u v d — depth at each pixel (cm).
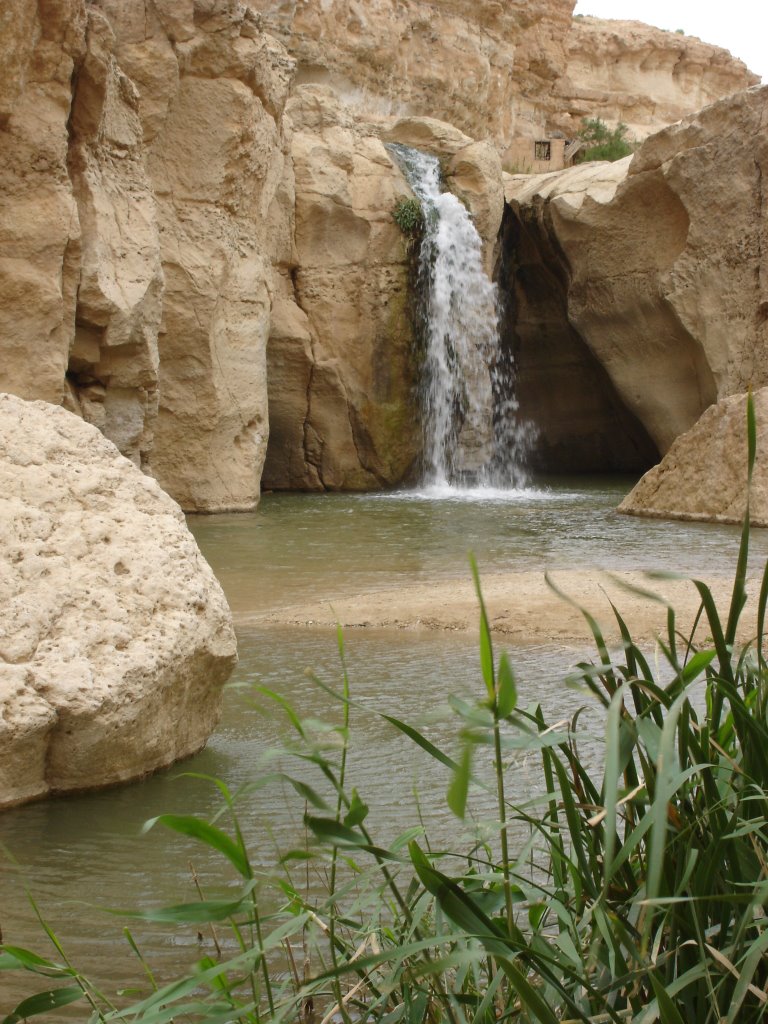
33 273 1532
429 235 2688
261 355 2205
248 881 243
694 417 2714
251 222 2209
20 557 511
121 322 1672
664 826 188
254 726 610
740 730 258
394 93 3609
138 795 494
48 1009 255
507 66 4053
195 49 2027
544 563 1295
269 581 1176
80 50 1572
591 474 3111
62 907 375
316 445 2586
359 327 2622
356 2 3472
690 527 1711
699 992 242
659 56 4828
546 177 3106
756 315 2512
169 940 350
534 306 3125
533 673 734
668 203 2661
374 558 1357
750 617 898
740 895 224
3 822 459
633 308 2748
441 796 484
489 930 225
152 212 1798
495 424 3152
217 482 2048
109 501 562
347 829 230
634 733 238
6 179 1532
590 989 235
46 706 474
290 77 2342
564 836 417
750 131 2502
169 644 518
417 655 803
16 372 1525
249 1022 259
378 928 286
